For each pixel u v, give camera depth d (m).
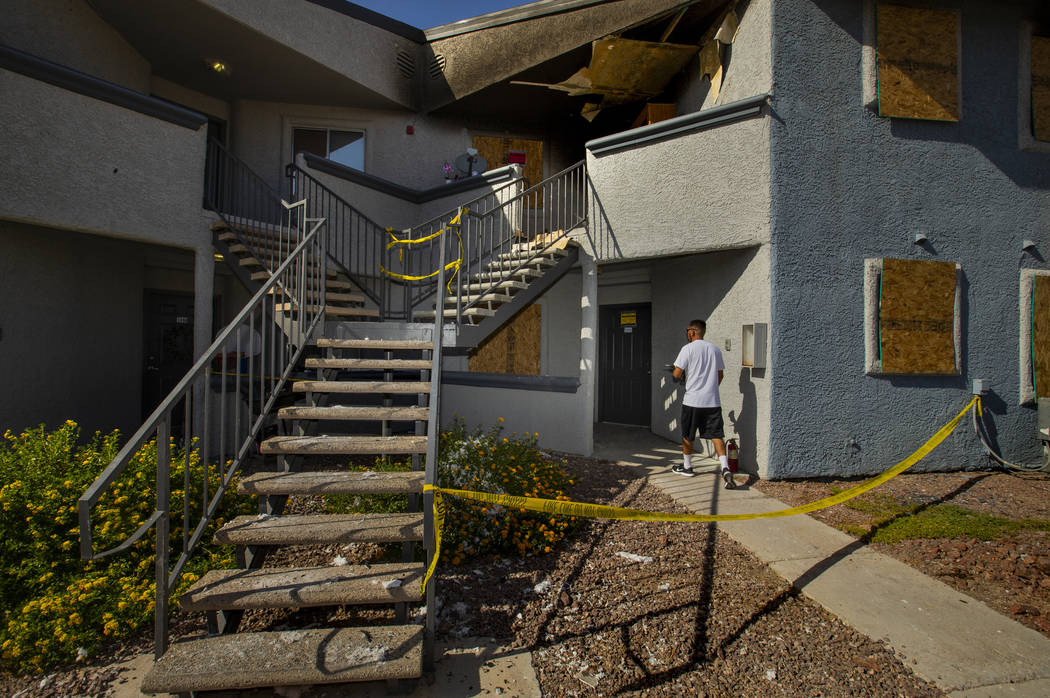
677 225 6.02
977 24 5.93
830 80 5.60
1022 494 4.96
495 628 2.73
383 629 2.38
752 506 4.58
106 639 2.62
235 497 3.78
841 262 5.56
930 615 2.87
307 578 2.52
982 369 5.89
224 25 7.41
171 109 6.12
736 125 5.63
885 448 5.62
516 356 9.65
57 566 2.96
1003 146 5.99
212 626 2.46
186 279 8.64
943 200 5.83
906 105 5.66
